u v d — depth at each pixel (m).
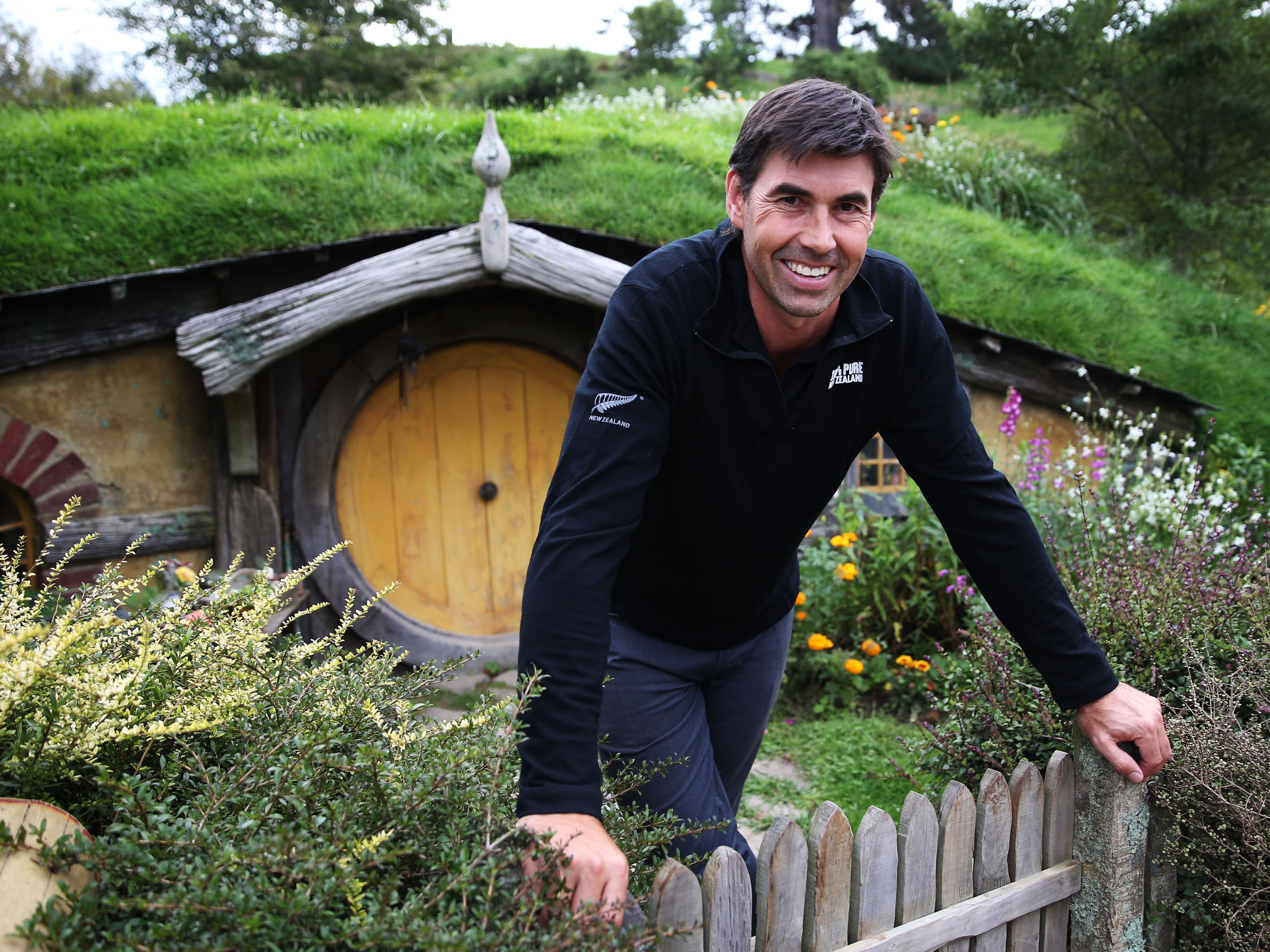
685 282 1.65
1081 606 2.54
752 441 1.74
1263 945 1.91
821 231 1.56
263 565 4.79
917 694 4.50
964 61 12.08
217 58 15.39
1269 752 1.92
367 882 1.24
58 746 1.29
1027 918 1.96
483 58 20.22
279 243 4.76
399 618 5.12
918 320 1.82
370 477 5.14
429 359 5.15
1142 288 7.40
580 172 5.70
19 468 4.49
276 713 1.54
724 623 1.99
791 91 1.58
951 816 1.81
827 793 3.68
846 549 4.82
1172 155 10.30
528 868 1.24
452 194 5.30
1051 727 2.27
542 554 1.47
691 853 1.86
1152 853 2.04
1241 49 9.10
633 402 1.57
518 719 1.38
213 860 1.16
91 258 4.51
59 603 1.62
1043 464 4.75
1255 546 3.12
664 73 19.28
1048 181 9.23
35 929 1.05
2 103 7.50
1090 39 9.52
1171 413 6.05
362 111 6.55
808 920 1.64
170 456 4.74
